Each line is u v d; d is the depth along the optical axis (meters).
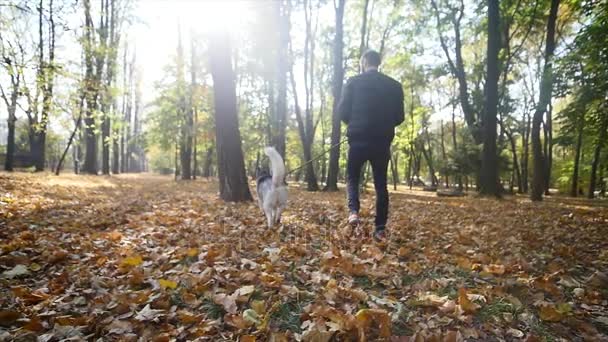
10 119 17.88
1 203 6.86
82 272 3.08
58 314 2.28
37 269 3.21
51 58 14.68
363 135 4.09
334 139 16.66
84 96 16.38
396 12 19.47
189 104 26.03
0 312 2.19
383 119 4.11
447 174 24.84
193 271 3.03
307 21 19.70
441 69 18.88
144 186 17.19
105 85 17.44
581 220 7.18
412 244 4.04
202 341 2.00
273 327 2.14
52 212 6.42
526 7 15.91
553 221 6.91
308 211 7.21
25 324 2.14
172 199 10.00
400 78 23.58
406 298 2.51
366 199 11.98
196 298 2.49
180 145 27.42
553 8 12.69
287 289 2.54
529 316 2.29
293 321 2.21
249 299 2.46
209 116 27.50
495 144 13.39
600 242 4.77
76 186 13.08
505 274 3.05
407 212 8.05
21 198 8.06
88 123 23.12
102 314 2.27
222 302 2.37
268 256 3.38
